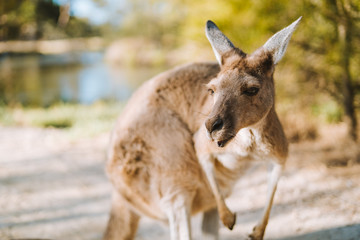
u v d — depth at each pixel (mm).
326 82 6484
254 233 2934
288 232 3900
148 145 3160
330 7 5043
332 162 5480
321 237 3547
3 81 21672
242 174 3168
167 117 3227
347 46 5324
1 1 13688
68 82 23500
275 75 6488
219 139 2521
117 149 3225
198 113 3219
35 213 5027
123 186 3266
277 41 2725
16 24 33812
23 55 42000
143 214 3441
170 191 3141
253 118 2639
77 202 5410
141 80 23984
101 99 17234
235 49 2857
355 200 4250
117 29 44594
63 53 45594
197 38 6723
